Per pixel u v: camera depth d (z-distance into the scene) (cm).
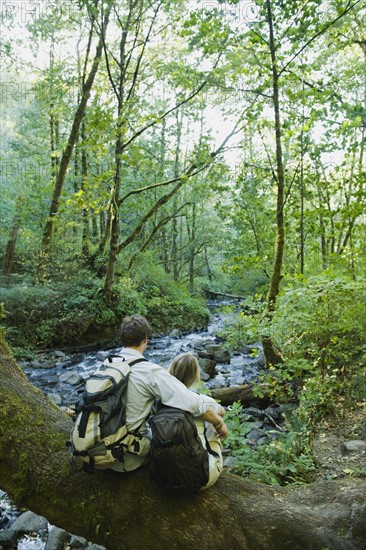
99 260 1597
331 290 591
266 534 288
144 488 287
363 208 862
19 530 429
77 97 1586
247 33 845
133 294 1452
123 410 247
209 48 910
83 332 1251
